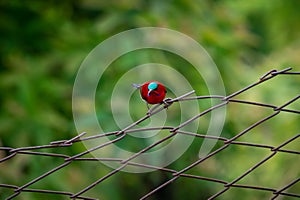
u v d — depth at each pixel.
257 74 10.41
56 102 9.29
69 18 10.70
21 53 9.91
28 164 8.48
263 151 9.64
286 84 10.16
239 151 9.73
